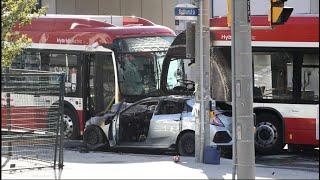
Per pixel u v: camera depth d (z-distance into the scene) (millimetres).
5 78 45344
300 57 59125
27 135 49000
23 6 55062
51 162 46969
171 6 129125
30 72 47188
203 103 51031
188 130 56562
